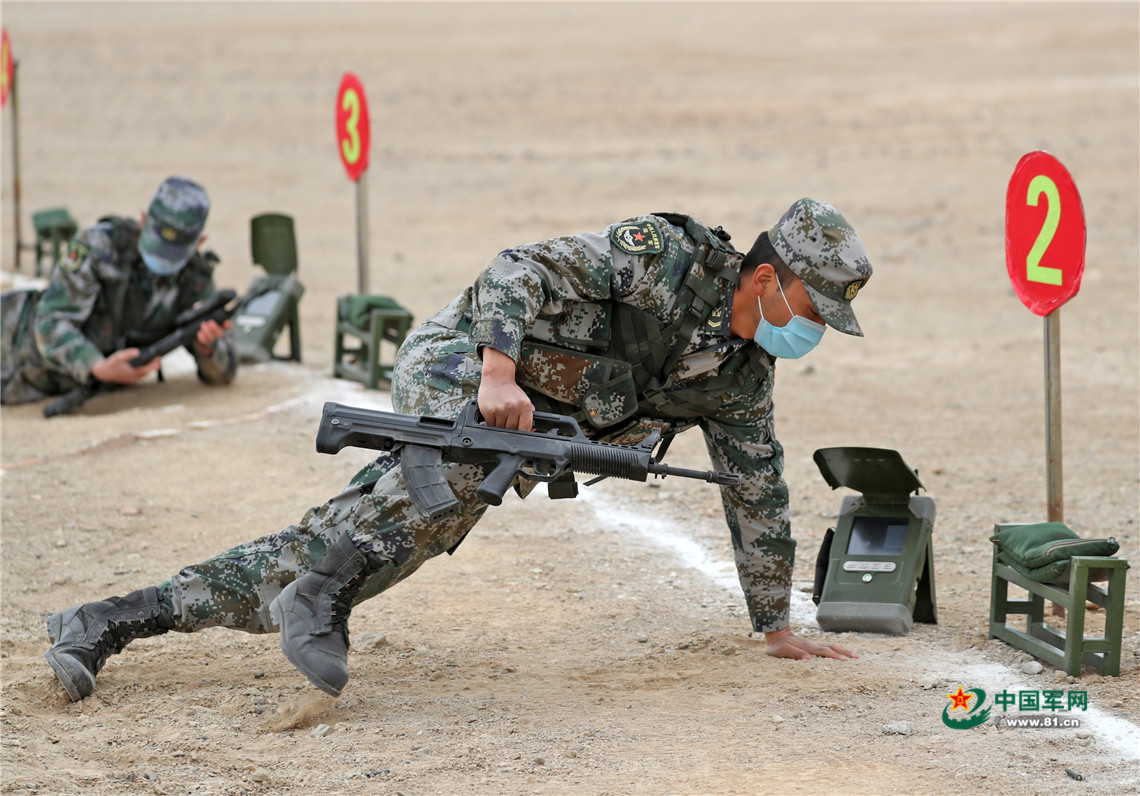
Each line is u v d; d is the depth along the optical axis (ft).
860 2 388.37
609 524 61.77
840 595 47.09
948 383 95.04
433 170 203.92
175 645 46.57
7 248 153.17
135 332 83.71
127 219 82.17
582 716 39.29
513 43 317.83
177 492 65.72
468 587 53.26
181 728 38.40
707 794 33.30
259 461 71.05
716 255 37.68
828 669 43.14
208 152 219.20
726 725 38.27
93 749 36.68
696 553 57.52
